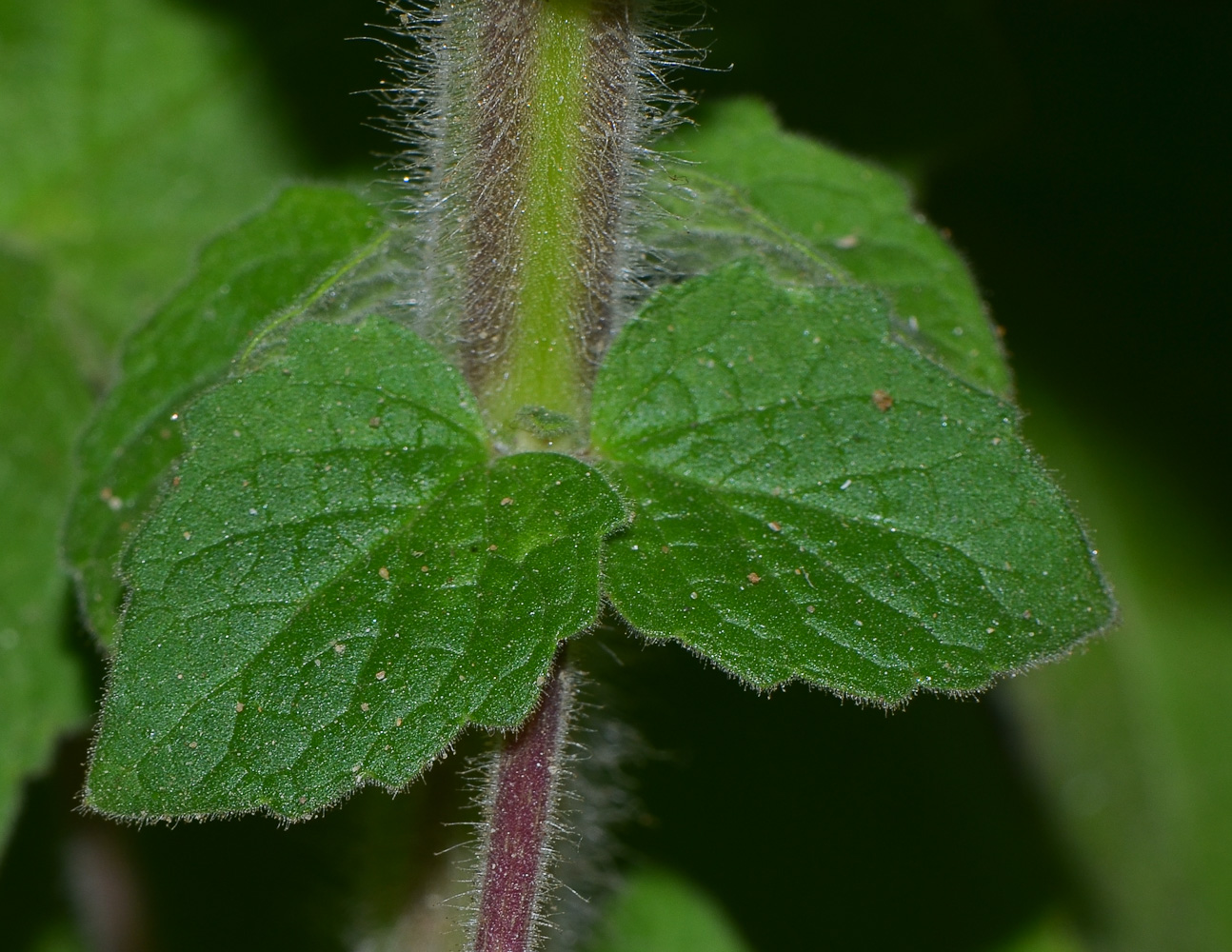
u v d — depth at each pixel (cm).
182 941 31
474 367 26
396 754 25
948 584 25
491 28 25
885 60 29
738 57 29
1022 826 32
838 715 31
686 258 26
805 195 28
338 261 26
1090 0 37
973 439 25
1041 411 36
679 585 25
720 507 25
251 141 30
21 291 30
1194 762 35
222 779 25
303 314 26
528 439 26
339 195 27
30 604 29
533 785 25
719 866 31
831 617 25
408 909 27
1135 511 36
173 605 25
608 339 26
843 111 29
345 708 25
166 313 27
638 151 26
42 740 29
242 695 25
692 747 31
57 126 30
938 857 31
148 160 30
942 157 29
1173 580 36
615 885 29
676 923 31
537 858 25
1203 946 34
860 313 26
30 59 30
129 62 30
